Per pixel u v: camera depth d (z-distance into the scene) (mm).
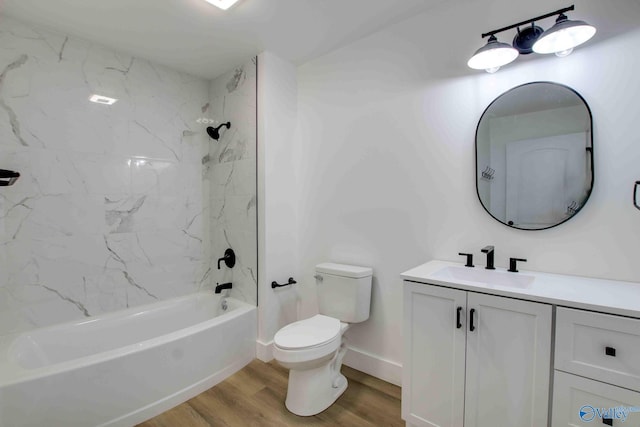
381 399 1812
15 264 1803
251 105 2365
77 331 1977
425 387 1405
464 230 1713
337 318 2025
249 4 1739
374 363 2053
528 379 1140
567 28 1200
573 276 1405
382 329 2039
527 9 1512
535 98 1490
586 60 1370
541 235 1492
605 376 995
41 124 1886
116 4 1696
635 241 1284
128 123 2266
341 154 2242
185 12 1791
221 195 2643
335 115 2271
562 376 1072
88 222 2076
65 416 1433
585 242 1387
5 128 1764
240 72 2449
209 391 1915
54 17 1800
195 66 2492
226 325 2080
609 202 1332
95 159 2107
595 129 1354
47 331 1878
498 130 1594
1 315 1758
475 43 1667
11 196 1785
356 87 2150
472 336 1266
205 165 2744
